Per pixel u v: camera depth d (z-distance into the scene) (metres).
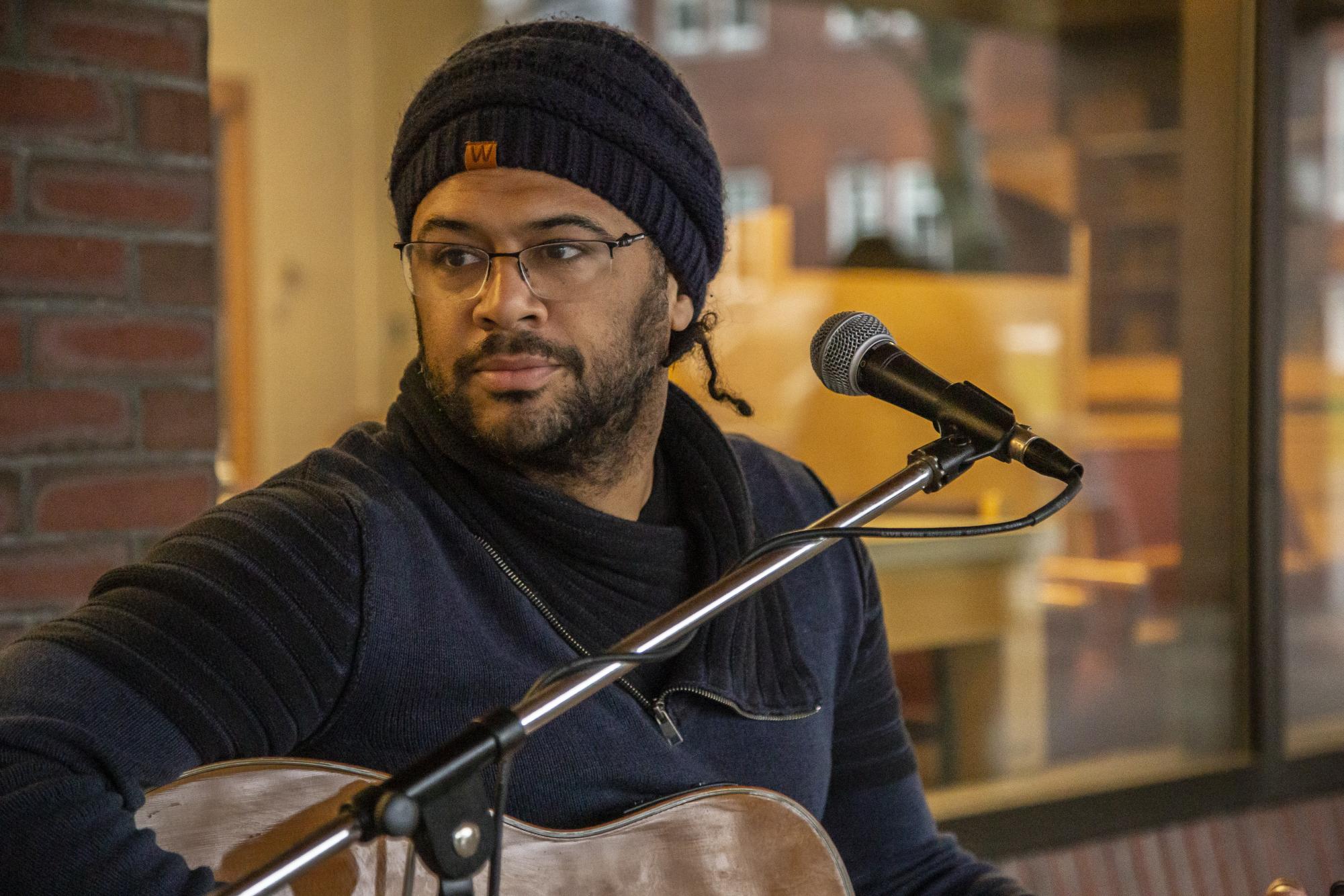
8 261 2.34
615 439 1.66
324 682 1.45
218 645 1.39
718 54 10.10
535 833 1.53
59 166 2.38
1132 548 4.70
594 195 1.58
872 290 5.35
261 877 1.12
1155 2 5.40
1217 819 3.99
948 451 1.45
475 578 1.59
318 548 1.47
